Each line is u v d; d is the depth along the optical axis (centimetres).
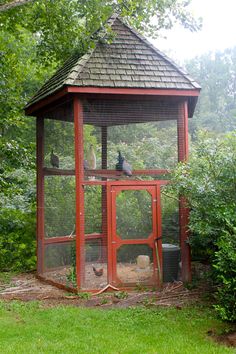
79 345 496
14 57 1284
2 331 547
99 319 595
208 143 701
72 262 780
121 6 1001
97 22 998
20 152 1125
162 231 780
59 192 830
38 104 862
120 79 762
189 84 786
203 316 603
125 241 762
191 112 912
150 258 770
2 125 1205
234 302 530
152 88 762
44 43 1230
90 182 752
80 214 745
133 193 772
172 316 605
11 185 1154
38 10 1140
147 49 833
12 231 1086
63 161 808
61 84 755
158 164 802
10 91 1166
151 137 805
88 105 768
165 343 502
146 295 722
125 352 475
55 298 723
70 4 1109
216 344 498
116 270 755
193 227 667
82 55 813
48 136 877
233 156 664
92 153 774
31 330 551
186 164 729
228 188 661
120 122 790
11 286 821
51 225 861
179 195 758
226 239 561
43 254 893
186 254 780
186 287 761
